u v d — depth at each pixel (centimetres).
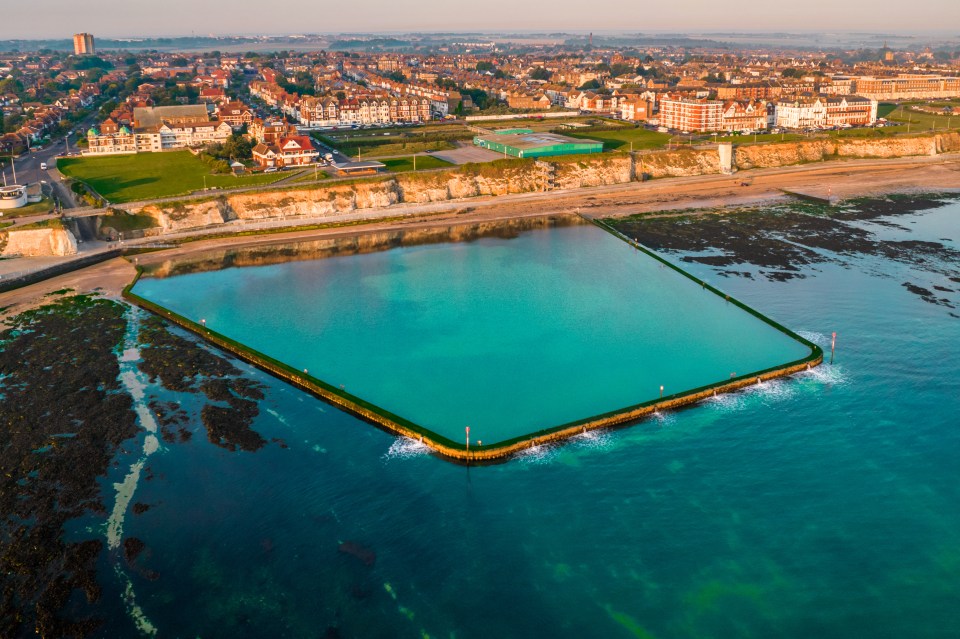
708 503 10025
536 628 8112
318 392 13175
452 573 8862
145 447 11338
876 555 9069
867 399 12538
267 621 8200
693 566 8944
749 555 9094
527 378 13688
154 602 8431
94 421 12000
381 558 9100
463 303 17462
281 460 11081
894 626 8088
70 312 16725
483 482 10588
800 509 9875
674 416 12244
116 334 15525
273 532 9531
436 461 11119
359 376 13775
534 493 10325
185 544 9294
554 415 12356
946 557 9025
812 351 14300
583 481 10575
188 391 13075
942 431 11538
